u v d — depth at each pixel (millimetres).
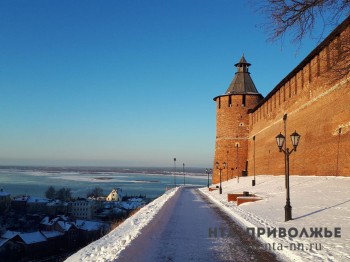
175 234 10375
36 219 71000
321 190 18609
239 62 57750
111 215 76188
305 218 12273
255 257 7594
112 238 8945
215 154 57656
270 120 39938
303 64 28125
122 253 6668
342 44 7902
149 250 8172
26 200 87875
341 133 21391
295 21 7645
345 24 7938
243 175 53812
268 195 21891
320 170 24391
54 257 44844
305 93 28078
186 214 15844
